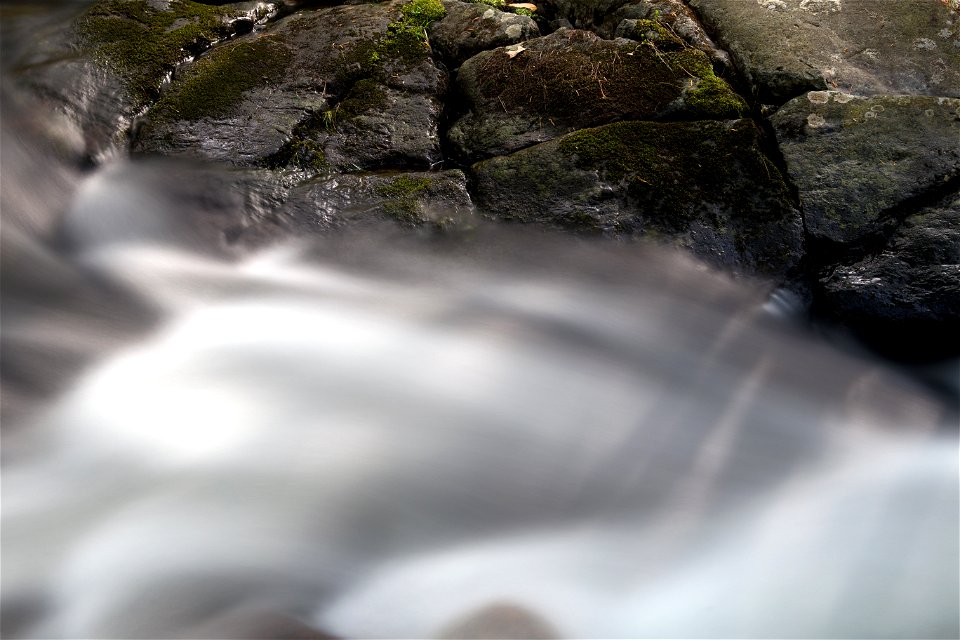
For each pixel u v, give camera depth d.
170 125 2.05
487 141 2.03
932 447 1.64
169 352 1.70
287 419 1.58
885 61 2.04
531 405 1.64
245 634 1.22
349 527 1.43
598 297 1.81
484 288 1.83
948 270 1.76
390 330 1.76
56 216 1.92
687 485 1.53
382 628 1.29
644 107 2.01
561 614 1.31
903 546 1.42
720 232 1.87
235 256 1.89
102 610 1.30
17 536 1.38
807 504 1.51
